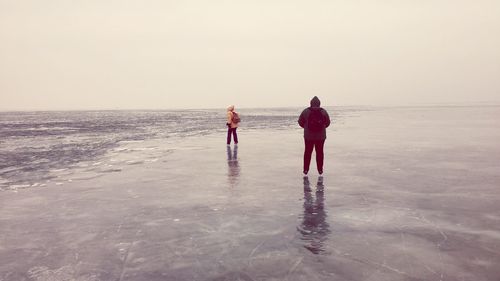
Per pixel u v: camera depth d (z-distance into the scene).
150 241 4.54
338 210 5.80
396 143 16.97
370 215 5.48
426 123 36.28
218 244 4.38
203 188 7.77
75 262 3.95
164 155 13.78
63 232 4.97
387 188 7.39
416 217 5.32
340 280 3.37
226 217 5.53
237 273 3.57
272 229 4.91
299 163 11.33
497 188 7.23
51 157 13.58
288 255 4.00
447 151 13.63
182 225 5.18
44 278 3.57
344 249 4.14
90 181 8.77
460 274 3.44
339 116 61.94
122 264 3.86
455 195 6.68
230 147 16.39
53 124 47.78
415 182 7.95
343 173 9.29
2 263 3.96
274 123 41.75
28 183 8.57
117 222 5.39
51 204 6.55
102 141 20.58
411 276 3.42
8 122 57.00
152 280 3.46
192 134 25.62
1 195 7.30
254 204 6.30
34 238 4.74
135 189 7.77
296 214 5.61
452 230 4.71
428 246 4.17
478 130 25.11
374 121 42.31
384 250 4.08
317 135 8.51
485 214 5.41
